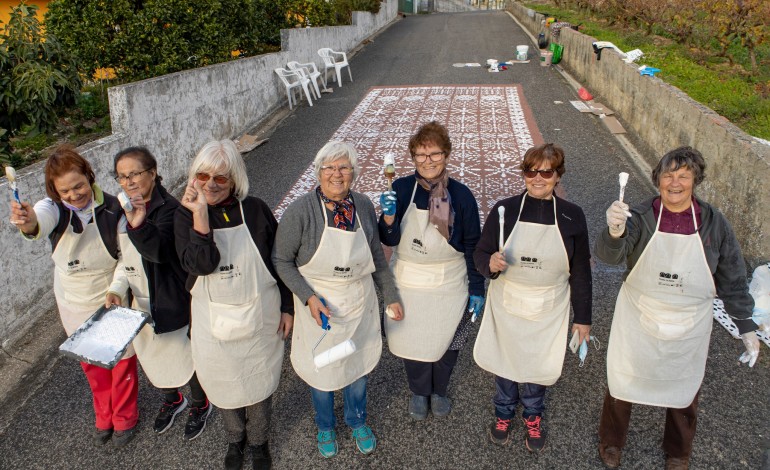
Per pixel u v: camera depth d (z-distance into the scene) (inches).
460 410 140.9
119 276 120.3
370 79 512.4
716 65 380.5
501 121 367.9
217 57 363.6
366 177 287.0
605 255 104.1
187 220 104.9
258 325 112.2
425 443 131.4
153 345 123.3
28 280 179.8
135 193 111.8
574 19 662.5
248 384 114.6
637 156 301.9
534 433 126.8
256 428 120.0
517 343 120.0
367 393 147.6
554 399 142.3
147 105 265.7
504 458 126.6
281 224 110.4
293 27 530.3
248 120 382.0
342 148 105.5
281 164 311.7
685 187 99.3
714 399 139.9
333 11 665.0
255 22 438.0
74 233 117.0
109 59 328.8
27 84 234.8
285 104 439.2
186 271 109.4
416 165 114.6
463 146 322.3
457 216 118.7
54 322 179.8
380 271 122.7
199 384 131.6
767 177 184.7
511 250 113.9
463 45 670.5
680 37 419.5
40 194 186.2
